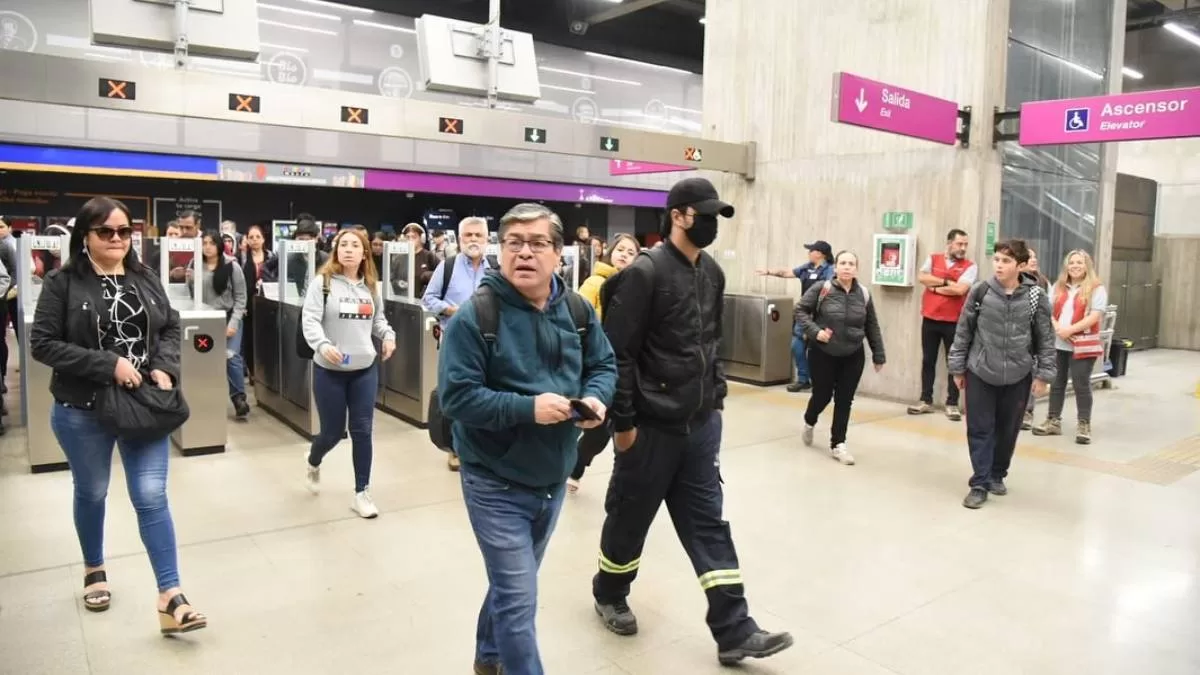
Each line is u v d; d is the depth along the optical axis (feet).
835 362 19.83
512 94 24.93
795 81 30.94
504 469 7.79
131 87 19.20
